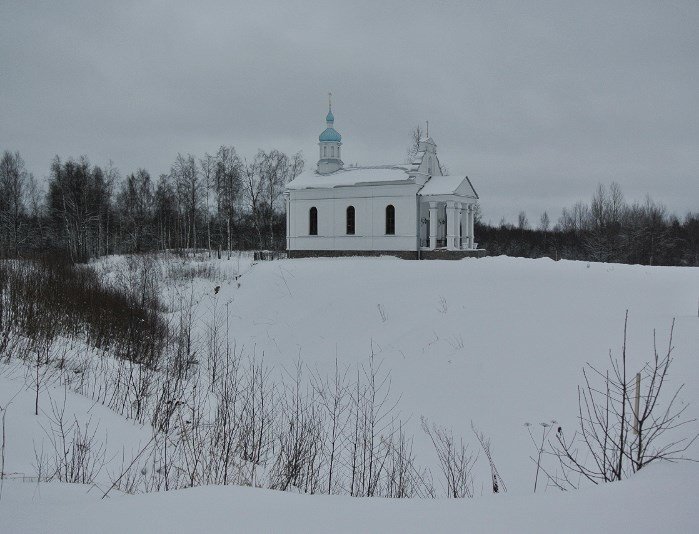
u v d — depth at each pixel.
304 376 19.72
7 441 8.49
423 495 10.16
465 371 16.61
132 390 14.05
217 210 73.25
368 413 15.01
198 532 4.76
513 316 20.33
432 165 49.03
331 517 5.16
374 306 26.97
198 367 18.97
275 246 74.19
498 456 11.73
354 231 48.50
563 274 29.12
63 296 21.08
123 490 7.62
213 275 43.44
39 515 5.16
